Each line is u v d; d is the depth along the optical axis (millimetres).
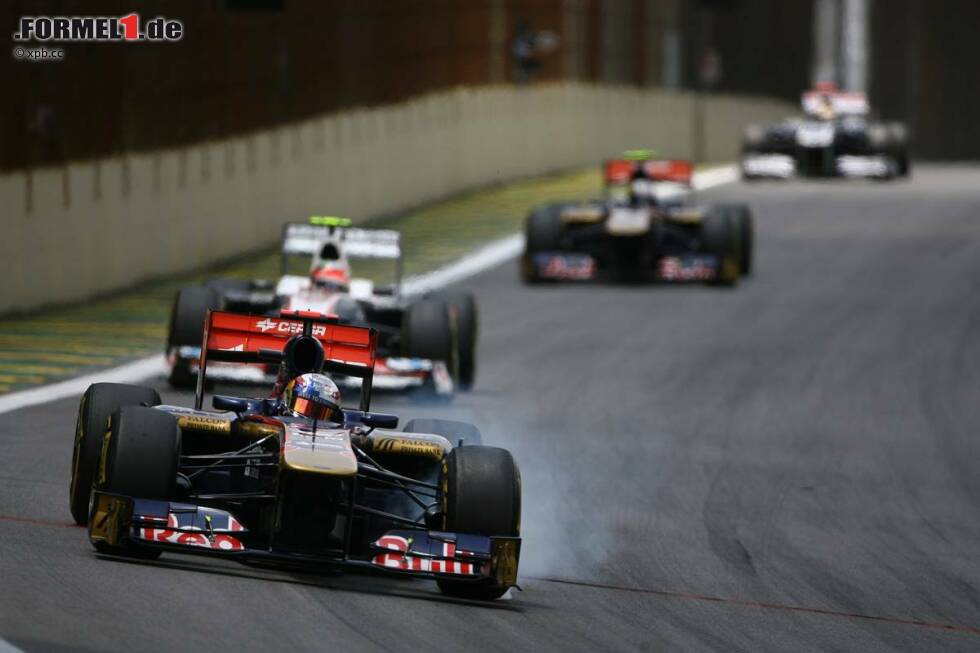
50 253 79438
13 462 41312
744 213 92250
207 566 30438
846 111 149125
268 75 104000
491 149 143375
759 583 35625
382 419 32469
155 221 90250
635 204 88938
